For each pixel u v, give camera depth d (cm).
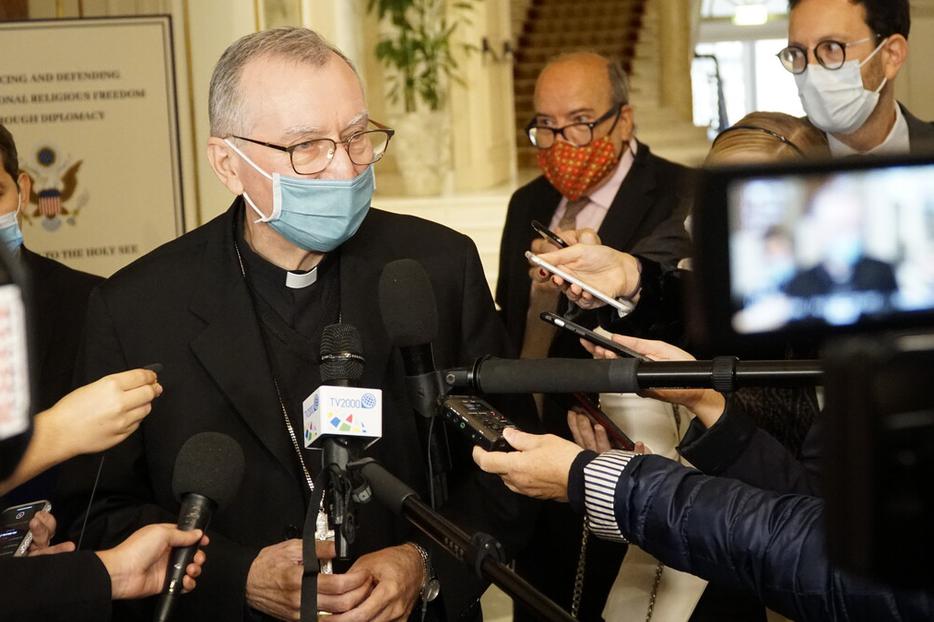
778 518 127
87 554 153
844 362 52
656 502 136
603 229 301
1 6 365
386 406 196
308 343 196
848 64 210
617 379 144
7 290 49
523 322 316
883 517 51
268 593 176
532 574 263
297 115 181
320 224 185
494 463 152
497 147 1091
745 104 1858
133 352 192
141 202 340
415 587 183
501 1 1127
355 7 865
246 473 190
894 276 55
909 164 55
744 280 56
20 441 48
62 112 335
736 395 189
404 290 157
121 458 192
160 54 338
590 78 311
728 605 210
